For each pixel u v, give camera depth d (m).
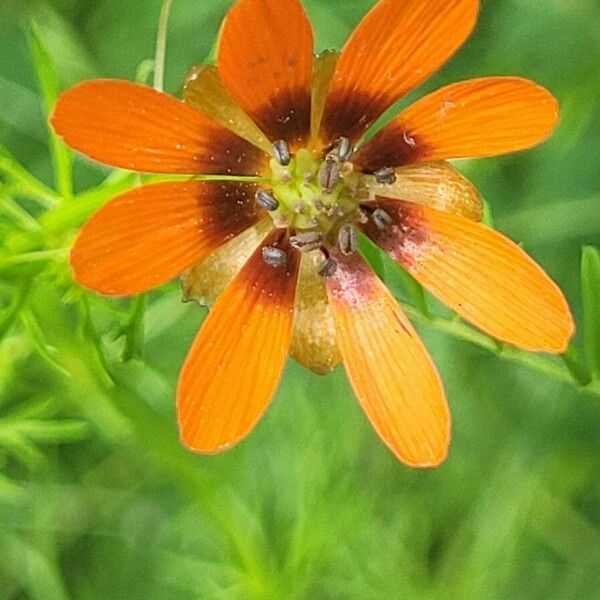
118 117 0.06
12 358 0.09
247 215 0.07
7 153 0.08
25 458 0.10
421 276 0.07
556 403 0.12
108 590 0.12
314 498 0.10
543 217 0.12
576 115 0.12
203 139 0.06
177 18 0.12
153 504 0.12
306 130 0.07
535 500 0.12
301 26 0.06
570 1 0.12
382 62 0.06
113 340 0.07
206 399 0.06
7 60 0.12
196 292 0.07
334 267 0.07
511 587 0.12
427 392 0.06
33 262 0.07
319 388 0.11
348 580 0.11
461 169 0.11
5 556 0.11
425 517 0.11
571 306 0.12
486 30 0.12
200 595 0.11
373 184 0.07
